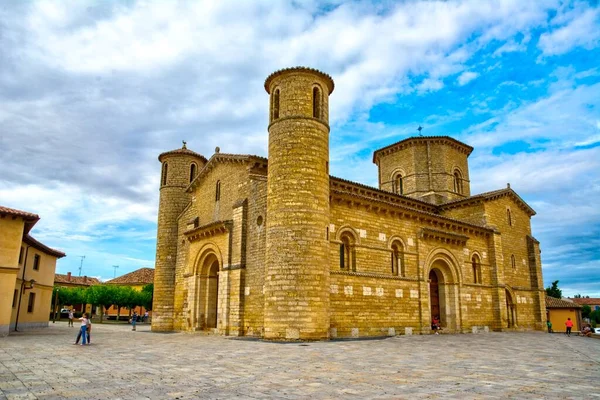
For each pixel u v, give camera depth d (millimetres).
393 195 37406
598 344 25672
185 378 11984
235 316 29094
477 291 37438
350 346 21156
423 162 45656
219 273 31344
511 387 10734
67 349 20234
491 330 37688
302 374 12656
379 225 31297
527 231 45219
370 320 28812
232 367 14070
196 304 33625
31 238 38531
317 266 24953
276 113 28109
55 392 10086
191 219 37938
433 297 35750
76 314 89750
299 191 25609
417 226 34125
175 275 39312
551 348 21703
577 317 55062
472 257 38250
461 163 47344
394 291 30922
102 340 26031
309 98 27484
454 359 16531
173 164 41844
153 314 38906
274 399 9367
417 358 16703
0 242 29391
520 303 41438
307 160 26203
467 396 9641
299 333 23781
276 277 24828
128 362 15398
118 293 67000
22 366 14398
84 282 101625
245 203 30656
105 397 9555
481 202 40344
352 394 9875
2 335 28734
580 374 12930
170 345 22203
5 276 29344
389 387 10695
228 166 33938
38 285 42531
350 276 28359
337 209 28875
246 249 29812
